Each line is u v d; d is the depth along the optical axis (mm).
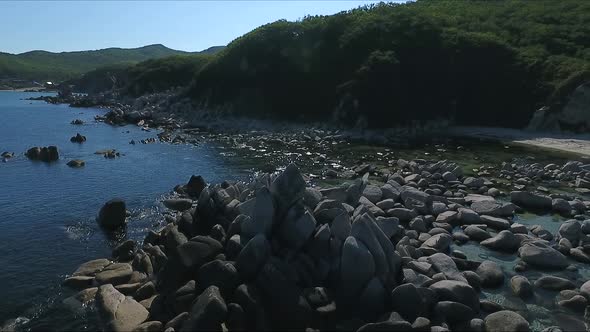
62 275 16578
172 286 14117
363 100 52938
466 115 54688
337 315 12898
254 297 12422
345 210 15906
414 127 51875
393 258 14281
